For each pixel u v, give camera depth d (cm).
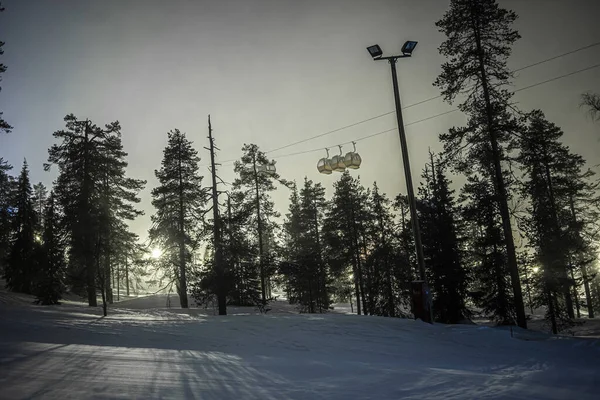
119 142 3478
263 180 3478
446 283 2609
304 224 4338
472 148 2025
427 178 2912
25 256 3931
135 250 3431
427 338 1259
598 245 2906
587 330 2473
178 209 3403
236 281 2309
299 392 563
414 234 1634
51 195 3512
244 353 976
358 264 3391
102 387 550
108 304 3741
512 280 1883
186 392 541
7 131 2186
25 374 607
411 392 566
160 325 1442
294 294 3822
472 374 719
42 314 1797
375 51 1709
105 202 3203
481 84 1988
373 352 1054
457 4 1998
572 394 536
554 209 2598
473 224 2842
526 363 902
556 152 2684
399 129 1695
